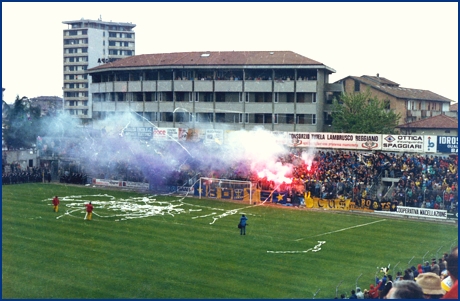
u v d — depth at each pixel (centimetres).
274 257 4091
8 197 6850
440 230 5066
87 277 3597
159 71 9894
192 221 5416
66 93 17775
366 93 9306
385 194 6197
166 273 3684
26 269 3772
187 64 9519
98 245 4428
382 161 6600
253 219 5538
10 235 4762
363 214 5881
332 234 4866
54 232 4888
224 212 5931
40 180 8500
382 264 3912
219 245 4444
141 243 4494
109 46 18650
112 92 10394
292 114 9188
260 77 9344
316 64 8950
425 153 6744
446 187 5831
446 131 8575
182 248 4341
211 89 9469
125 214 5766
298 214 5850
